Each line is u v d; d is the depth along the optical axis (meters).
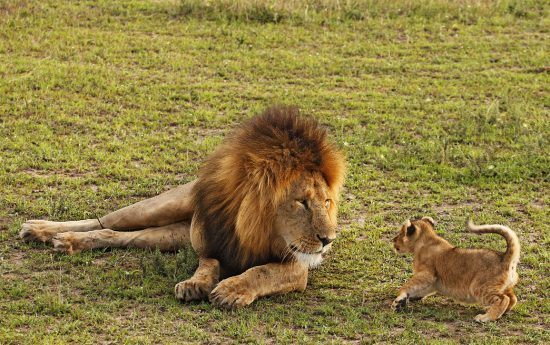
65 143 15.30
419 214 12.95
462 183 14.19
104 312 9.29
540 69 19.92
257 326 9.09
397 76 19.50
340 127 16.62
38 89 17.59
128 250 11.30
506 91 18.61
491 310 9.20
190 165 14.71
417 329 9.11
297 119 9.84
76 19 21.67
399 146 15.84
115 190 13.47
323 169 9.68
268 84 18.81
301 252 9.50
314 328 9.07
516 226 12.48
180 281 10.14
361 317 9.45
